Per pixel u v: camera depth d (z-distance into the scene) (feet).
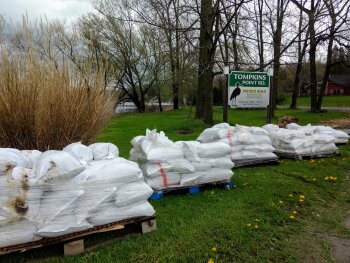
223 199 14.92
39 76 14.55
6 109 13.82
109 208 10.71
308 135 25.48
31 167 10.25
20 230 9.15
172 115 73.10
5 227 8.98
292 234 11.79
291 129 26.84
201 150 16.10
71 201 9.78
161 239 11.02
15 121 13.98
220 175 16.35
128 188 11.06
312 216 13.47
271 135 25.43
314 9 41.68
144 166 15.34
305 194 15.85
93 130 16.67
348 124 47.09
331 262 10.01
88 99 16.28
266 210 13.64
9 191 8.98
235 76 30.83
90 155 11.96
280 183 17.58
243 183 17.62
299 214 13.62
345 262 10.05
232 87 30.83
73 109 15.38
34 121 14.40
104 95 17.74
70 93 15.48
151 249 10.33
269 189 16.47
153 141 15.46
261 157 21.66
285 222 12.73
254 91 31.42
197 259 9.85
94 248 10.36
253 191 16.15
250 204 14.34
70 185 9.86
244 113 71.72
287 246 10.90
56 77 15.08
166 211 13.43
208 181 16.11
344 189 16.93
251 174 19.51
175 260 9.74
